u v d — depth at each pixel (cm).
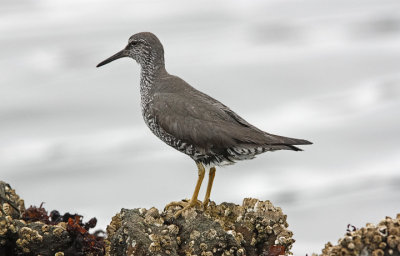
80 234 766
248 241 815
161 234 749
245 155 978
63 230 766
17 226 759
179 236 773
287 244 809
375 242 673
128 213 775
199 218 782
